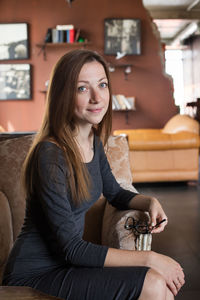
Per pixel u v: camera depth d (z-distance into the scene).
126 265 1.24
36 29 7.61
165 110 7.87
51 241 1.32
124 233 1.50
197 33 11.41
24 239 1.35
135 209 1.60
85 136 1.49
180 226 3.63
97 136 1.62
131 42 7.67
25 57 7.57
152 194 5.11
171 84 7.81
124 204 1.65
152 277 1.19
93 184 1.46
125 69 7.75
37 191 1.29
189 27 11.49
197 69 11.64
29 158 1.36
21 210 1.91
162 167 5.77
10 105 7.70
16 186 1.94
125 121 7.83
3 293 1.08
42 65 7.65
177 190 5.35
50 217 1.27
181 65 11.64
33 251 1.33
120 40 7.65
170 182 6.04
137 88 7.80
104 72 1.43
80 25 7.62
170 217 3.96
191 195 4.99
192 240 3.22
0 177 1.94
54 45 7.57
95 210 1.96
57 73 1.37
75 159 1.33
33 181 1.32
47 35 7.38
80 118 1.41
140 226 1.51
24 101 7.69
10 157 1.98
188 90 11.48
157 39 7.74
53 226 1.26
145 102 7.83
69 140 1.35
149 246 1.51
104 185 1.68
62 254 1.26
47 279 1.27
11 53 7.58
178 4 10.49
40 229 1.35
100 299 1.19
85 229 1.96
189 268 2.63
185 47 11.62
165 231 3.50
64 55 1.38
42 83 7.66
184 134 5.71
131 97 7.65
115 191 1.69
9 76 7.63
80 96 1.37
